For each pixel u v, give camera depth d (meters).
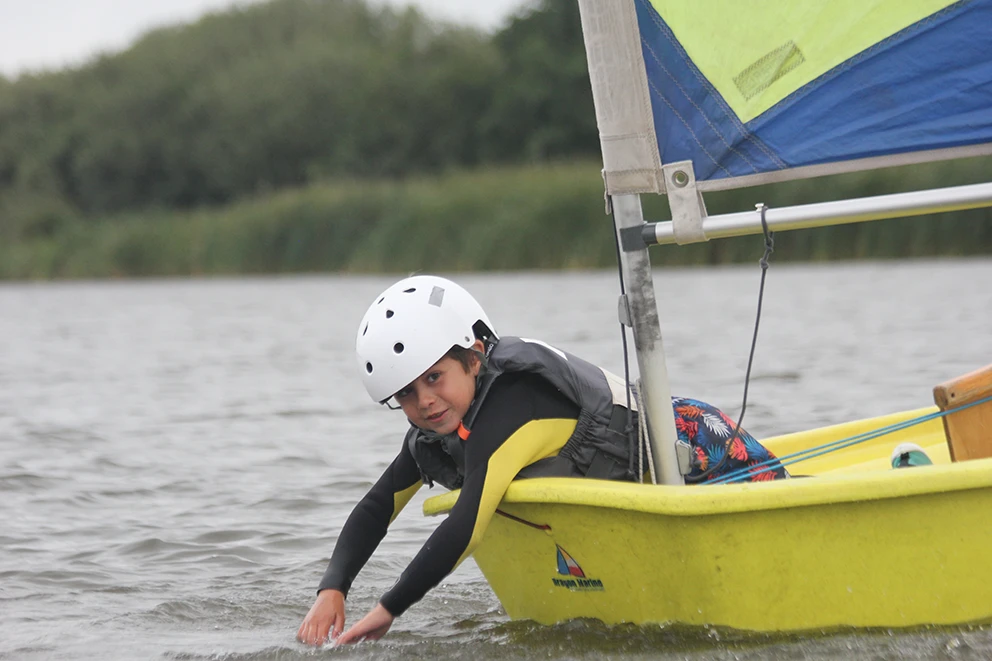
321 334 52.66
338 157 155.88
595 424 11.29
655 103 10.44
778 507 10.16
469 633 12.15
